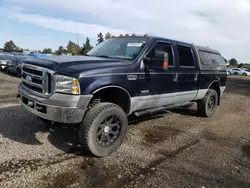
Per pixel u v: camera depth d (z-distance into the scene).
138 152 3.68
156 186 2.74
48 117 3.14
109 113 3.43
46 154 3.39
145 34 4.59
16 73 13.25
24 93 3.56
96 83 3.22
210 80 6.05
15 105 6.11
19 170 2.88
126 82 3.65
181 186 2.78
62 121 3.09
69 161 3.23
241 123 6.05
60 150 3.57
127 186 2.70
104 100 3.86
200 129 5.20
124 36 4.88
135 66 3.83
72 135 4.20
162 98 4.52
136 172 3.04
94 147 3.32
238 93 13.41
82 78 3.10
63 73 3.07
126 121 3.73
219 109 7.82
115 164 3.24
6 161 3.08
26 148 3.53
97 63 3.49
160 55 4.05
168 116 6.20
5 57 16.55
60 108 3.04
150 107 4.43
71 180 2.75
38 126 4.54
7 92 7.99
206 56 5.96
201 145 4.20
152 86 4.18
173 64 4.71
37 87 3.35
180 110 7.05
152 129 4.93
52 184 2.64
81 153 3.52
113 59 3.92
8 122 4.65
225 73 6.85
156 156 3.57
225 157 3.74
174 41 4.88
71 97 3.04
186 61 5.14
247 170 3.33
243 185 2.92
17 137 3.93
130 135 4.44
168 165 3.30
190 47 5.35
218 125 5.67
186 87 5.16
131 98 3.82
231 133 5.09
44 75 3.20
